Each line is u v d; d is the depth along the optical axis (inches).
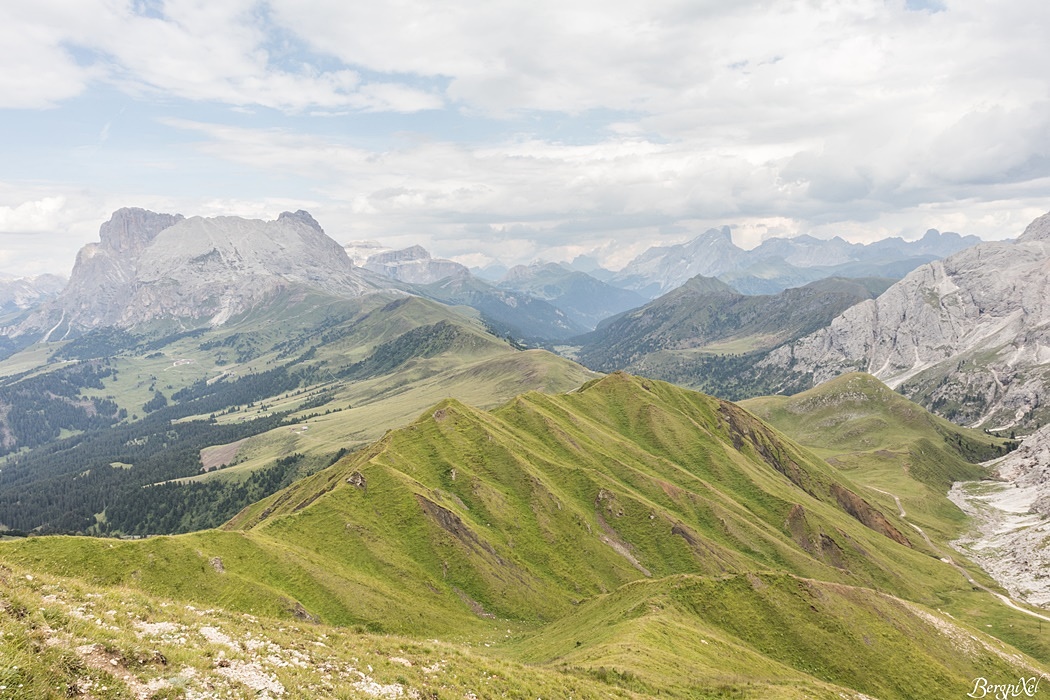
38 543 3206.2
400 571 4731.8
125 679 1053.8
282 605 3533.5
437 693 1583.4
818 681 3201.3
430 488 6043.3
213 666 1238.9
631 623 3314.5
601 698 2034.9
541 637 4092.0
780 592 4013.3
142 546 3464.6
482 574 5029.5
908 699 3481.8
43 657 986.1
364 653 1674.5
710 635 3390.7
